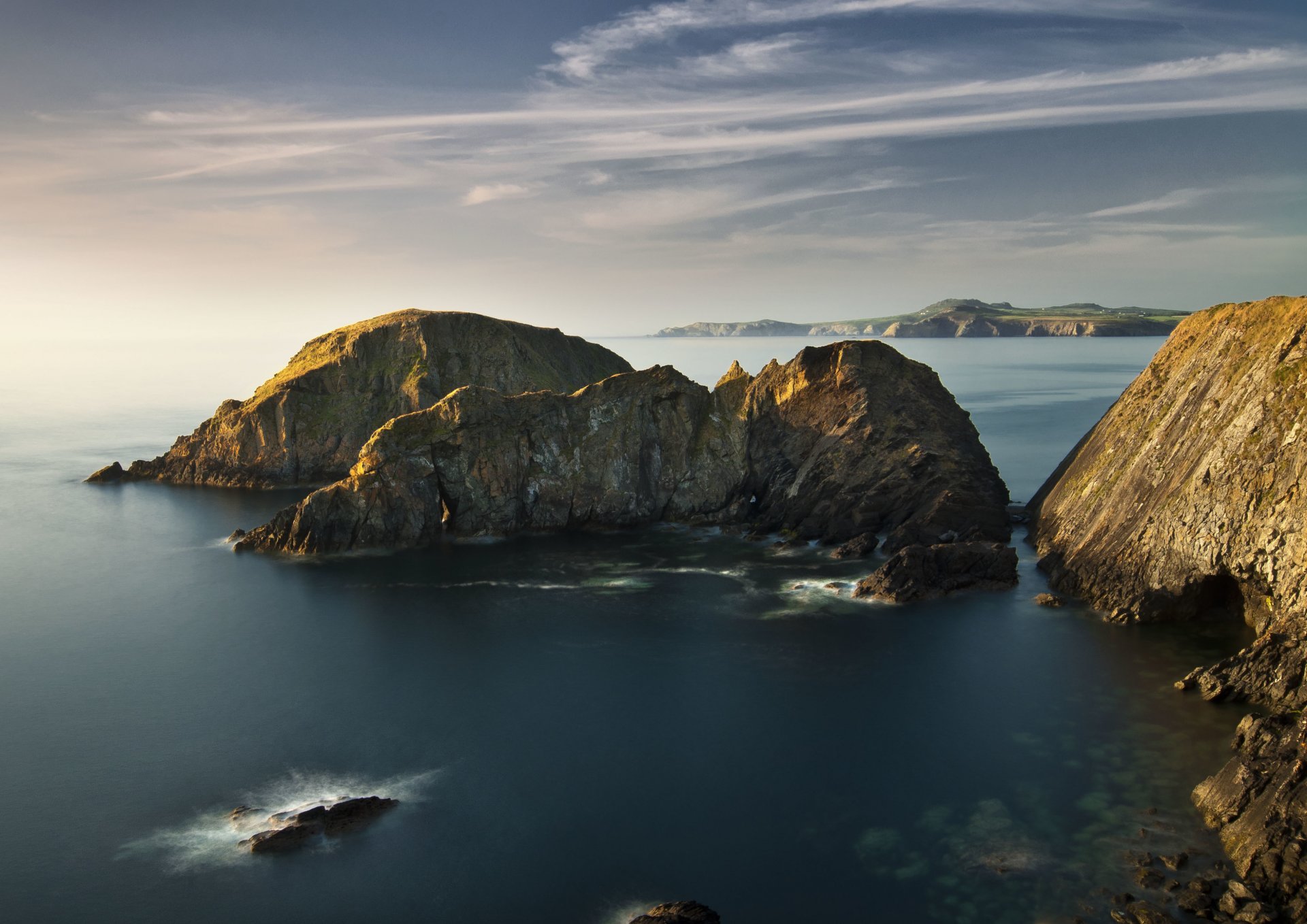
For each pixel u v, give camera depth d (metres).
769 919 43.19
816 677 71.81
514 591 96.94
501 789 55.66
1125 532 86.62
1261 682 62.16
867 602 90.31
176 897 45.69
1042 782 54.38
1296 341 74.38
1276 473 69.38
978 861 46.81
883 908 43.59
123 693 71.06
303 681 73.12
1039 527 109.56
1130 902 42.56
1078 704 64.81
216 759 60.16
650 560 109.12
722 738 61.94
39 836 51.28
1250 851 44.19
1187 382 90.81
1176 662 71.12
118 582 102.00
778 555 110.06
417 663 76.69
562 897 45.34
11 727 65.31
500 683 72.06
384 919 44.03
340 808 52.56
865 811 52.16
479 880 46.75
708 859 48.12
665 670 74.12
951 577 94.38
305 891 46.00
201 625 87.12
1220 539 72.81
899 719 63.97
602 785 55.97
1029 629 80.69
